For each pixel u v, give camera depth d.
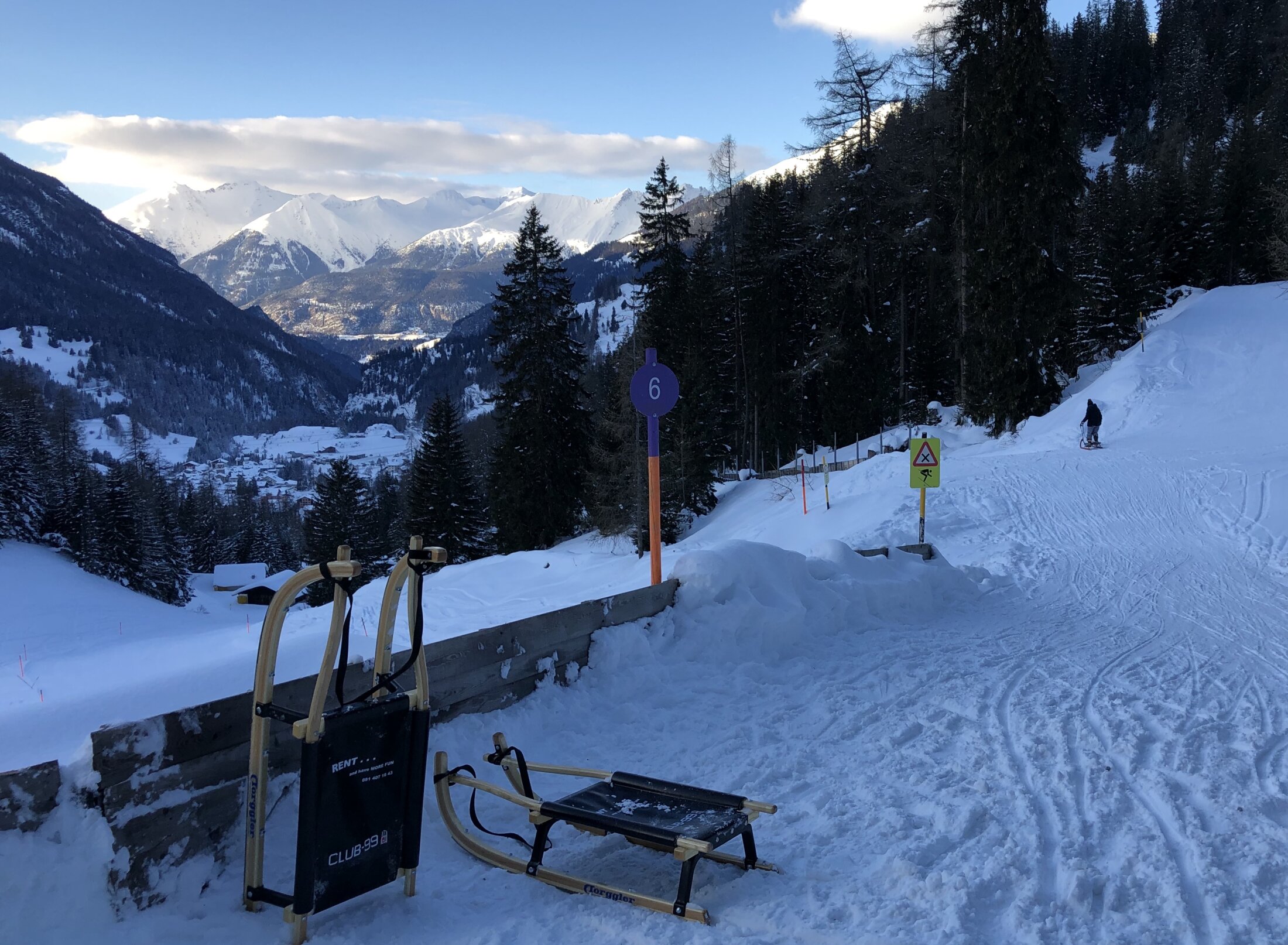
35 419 77.44
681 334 41.91
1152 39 127.44
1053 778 4.79
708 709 6.07
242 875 3.63
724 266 47.53
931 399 45.25
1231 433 23.34
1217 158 67.56
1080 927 3.28
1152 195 60.22
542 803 3.82
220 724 3.67
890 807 4.41
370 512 67.94
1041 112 29.47
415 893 3.59
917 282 43.78
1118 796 4.52
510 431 39.53
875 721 5.86
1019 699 6.33
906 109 38.88
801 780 4.86
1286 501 16.53
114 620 49.75
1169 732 5.56
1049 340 31.12
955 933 3.19
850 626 8.45
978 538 15.91
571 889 3.69
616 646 6.46
